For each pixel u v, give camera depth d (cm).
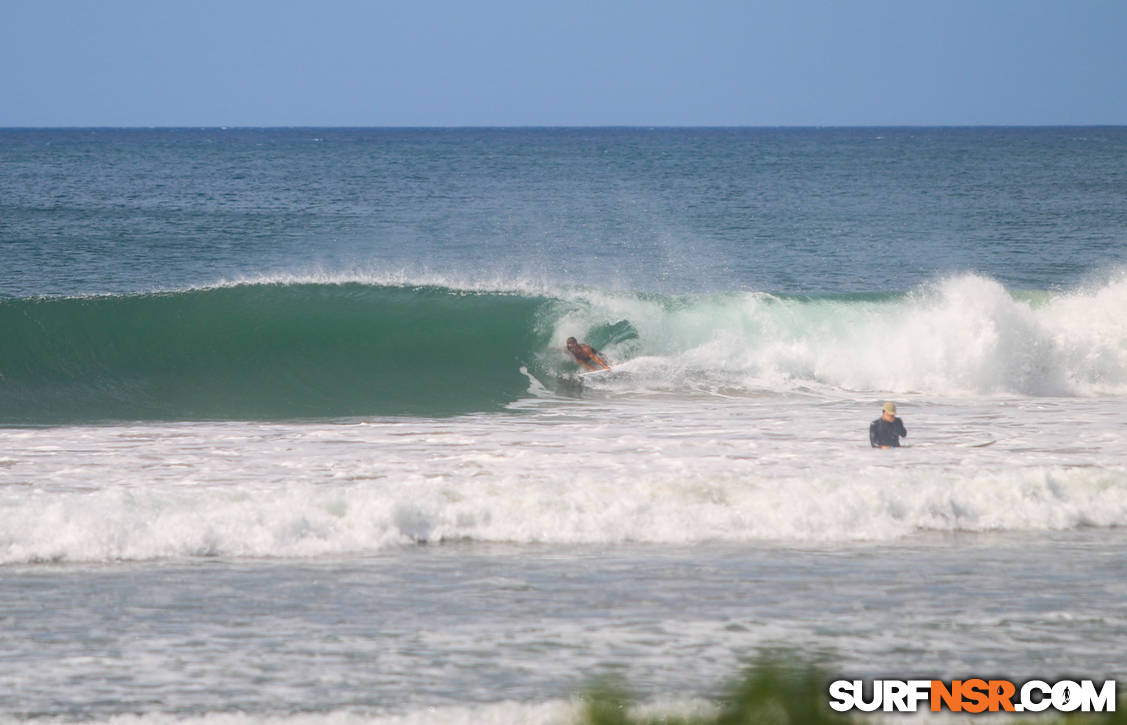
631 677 2450
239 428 5388
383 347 7188
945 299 7562
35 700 2327
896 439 4891
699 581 3184
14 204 18900
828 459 4569
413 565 3322
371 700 2342
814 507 3834
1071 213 18788
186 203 19612
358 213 17862
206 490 3775
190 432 5247
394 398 6388
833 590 3106
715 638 2708
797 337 7312
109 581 3127
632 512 3781
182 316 7238
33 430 5319
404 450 4744
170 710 2286
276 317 7325
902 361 6962
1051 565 3391
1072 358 6981
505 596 3036
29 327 6881
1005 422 5644
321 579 3177
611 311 7475
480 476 4194
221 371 6856
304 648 2641
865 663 2534
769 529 3731
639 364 6956
